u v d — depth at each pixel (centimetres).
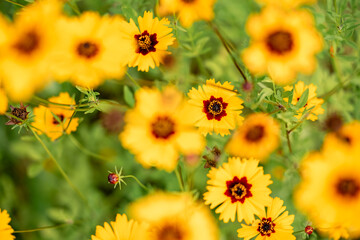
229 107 47
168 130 45
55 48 43
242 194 45
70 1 50
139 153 45
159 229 45
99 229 45
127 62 46
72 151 55
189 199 45
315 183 44
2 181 56
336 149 44
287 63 47
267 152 48
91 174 55
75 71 43
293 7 49
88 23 44
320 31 52
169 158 45
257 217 47
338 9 51
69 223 52
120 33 45
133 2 52
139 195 52
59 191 56
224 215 45
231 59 50
